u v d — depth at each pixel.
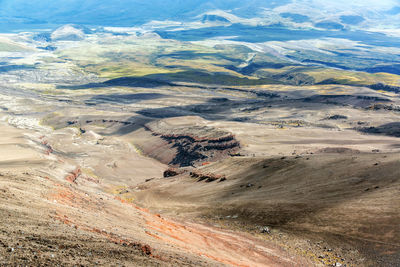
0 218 18.27
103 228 25.91
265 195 56.72
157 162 153.25
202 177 82.88
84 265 15.08
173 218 56.47
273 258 35.25
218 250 35.97
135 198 80.25
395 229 34.50
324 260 33.72
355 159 57.12
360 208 40.97
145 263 18.39
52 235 17.86
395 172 46.25
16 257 13.50
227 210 56.03
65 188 42.66
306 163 63.28
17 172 42.72
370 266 31.11
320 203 46.53
